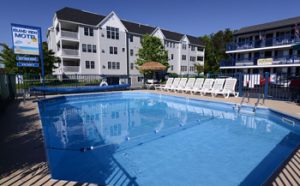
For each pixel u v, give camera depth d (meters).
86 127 6.82
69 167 3.79
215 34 53.50
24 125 5.59
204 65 45.81
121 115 8.79
